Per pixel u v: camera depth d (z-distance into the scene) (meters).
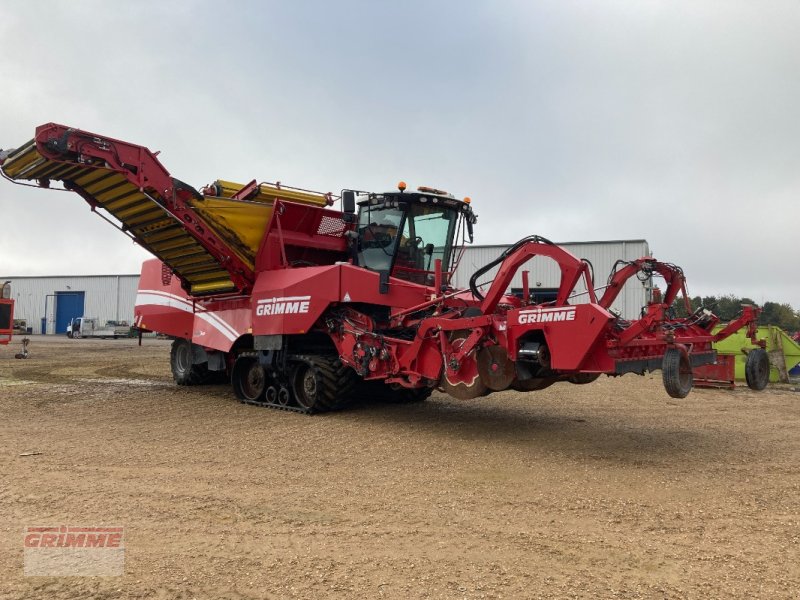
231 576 3.46
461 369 7.36
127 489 5.18
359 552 3.81
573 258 6.57
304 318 9.11
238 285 10.26
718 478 5.61
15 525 4.30
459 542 3.99
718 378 13.24
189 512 4.58
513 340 6.69
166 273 12.53
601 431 7.85
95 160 8.61
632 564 3.65
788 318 52.19
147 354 22.67
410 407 9.85
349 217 10.30
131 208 9.79
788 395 12.19
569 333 6.20
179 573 3.50
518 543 3.98
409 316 8.48
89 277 55.22
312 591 3.27
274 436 7.47
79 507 4.70
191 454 6.51
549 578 3.45
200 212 9.50
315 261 10.82
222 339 10.87
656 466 6.02
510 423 8.40
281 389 9.76
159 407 9.73
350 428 7.98
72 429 7.86
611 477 5.61
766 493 5.16
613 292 6.95
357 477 5.60
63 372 15.25
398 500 4.90
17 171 9.26
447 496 5.01
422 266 9.83
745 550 3.88
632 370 6.27
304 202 11.39
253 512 4.59
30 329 52.62
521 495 5.04
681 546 3.94
